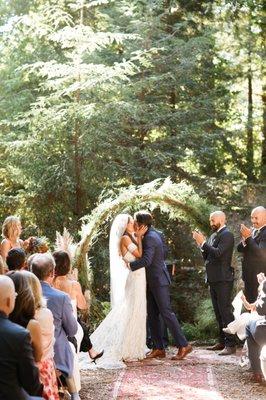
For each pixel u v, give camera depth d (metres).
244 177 17.81
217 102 15.20
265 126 19.03
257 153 19.83
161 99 14.85
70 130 12.90
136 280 8.66
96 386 7.14
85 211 13.38
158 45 14.49
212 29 14.98
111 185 13.01
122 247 8.75
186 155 14.47
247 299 8.72
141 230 8.77
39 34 14.25
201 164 15.68
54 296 5.95
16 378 3.98
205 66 15.87
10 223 7.96
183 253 14.09
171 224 13.99
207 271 9.12
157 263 8.73
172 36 14.66
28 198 13.34
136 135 14.41
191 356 8.87
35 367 4.02
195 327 10.95
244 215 14.79
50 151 13.00
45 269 5.91
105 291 13.17
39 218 13.47
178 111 14.45
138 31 14.41
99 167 13.15
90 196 13.38
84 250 10.39
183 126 14.30
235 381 7.37
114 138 13.38
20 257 5.99
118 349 8.51
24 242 7.80
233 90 18.72
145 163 13.90
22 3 15.98
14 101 14.22
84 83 12.38
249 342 7.34
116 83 12.98
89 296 10.19
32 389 4.02
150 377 7.59
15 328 4.02
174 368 8.08
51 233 13.43
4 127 14.28
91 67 12.54
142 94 14.45
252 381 7.36
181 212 10.55
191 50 14.57
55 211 13.43
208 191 14.71
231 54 18.52
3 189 13.94
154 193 10.39
